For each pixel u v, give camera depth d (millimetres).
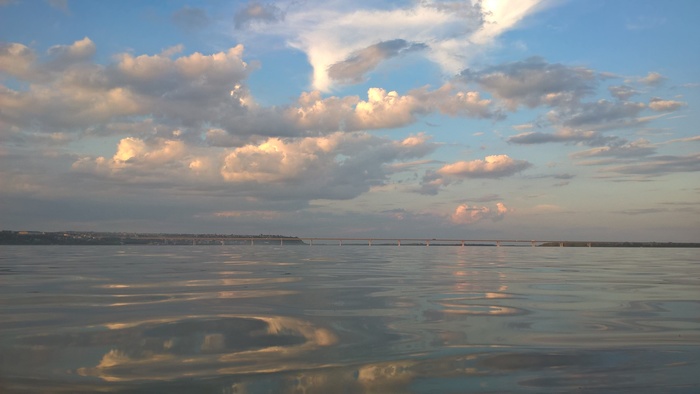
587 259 39844
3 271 20594
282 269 22969
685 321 8781
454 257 43500
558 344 7043
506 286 14836
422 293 12906
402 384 5359
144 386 5246
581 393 5059
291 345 6965
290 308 10117
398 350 6691
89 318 8812
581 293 13023
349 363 6070
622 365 6016
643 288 14336
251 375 5617
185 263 28203
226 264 27391
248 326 8172
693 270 23562
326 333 7730
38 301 11047
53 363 6055
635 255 54812
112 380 5430
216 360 6188
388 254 53469
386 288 14117
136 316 9016
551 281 16688
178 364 6012
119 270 21500
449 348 6801
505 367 5930
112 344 6965
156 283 15445
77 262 28391
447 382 5414
